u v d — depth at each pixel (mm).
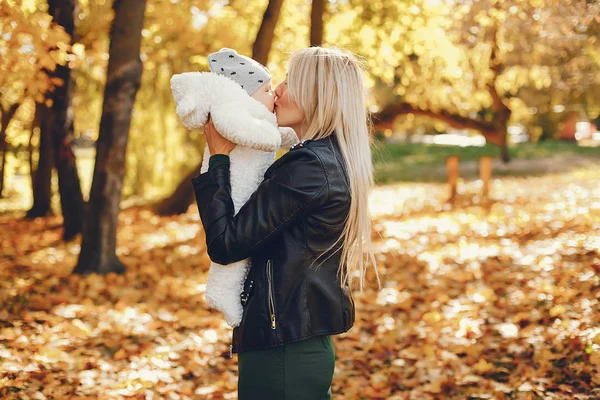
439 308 5559
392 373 4254
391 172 23891
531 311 4938
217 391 4023
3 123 13039
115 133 7168
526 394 3662
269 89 2068
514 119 27812
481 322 4918
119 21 7000
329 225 1866
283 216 1814
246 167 1941
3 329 4949
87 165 27969
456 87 14289
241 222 1826
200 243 9578
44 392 3865
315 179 1824
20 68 5598
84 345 4777
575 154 27297
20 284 6695
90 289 6461
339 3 10719
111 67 7102
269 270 1857
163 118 14750
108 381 4102
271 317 1843
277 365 1864
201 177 1921
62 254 8781
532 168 23109
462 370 4117
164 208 13086
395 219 11844
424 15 10703
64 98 9688
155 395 3973
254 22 11766
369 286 6512
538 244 7488
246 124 1839
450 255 7688
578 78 17812
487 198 14039
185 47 10867
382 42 11055
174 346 4855
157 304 6133
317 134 1950
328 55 1954
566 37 11109
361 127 1959
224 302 1927
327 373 1924
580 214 9203
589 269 5676
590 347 4031
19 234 10898
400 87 13945
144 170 15672
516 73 15680
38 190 13484
